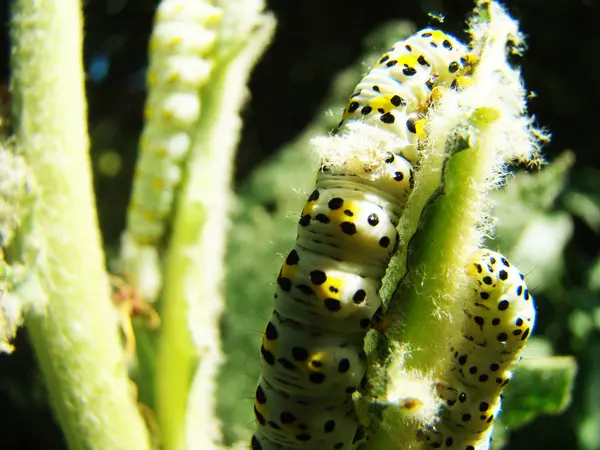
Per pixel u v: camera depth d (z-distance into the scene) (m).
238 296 0.15
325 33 0.31
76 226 0.05
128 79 0.31
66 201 0.05
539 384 0.07
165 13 0.07
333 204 0.05
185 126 0.07
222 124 0.07
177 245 0.07
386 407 0.05
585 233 0.23
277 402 0.05
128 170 0.28
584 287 0.20
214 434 0.07
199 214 0.07
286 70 0.31
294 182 0.17
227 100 0.07
